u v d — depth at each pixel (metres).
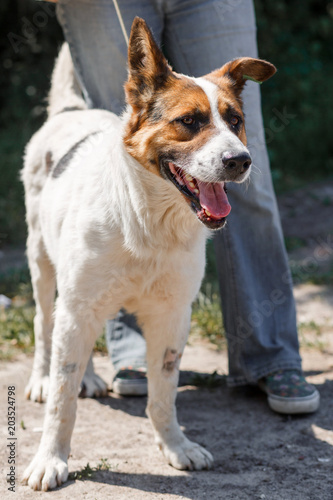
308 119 9.71
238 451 3.01
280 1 10.38
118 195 2.66
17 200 7.68
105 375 3.96
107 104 3.60
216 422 3.34
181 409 3.50
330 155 9.62
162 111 2.62
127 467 2.82
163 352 2.90
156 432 2.93
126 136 2.68
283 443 3.09
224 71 2.90
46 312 3.62
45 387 3.54
